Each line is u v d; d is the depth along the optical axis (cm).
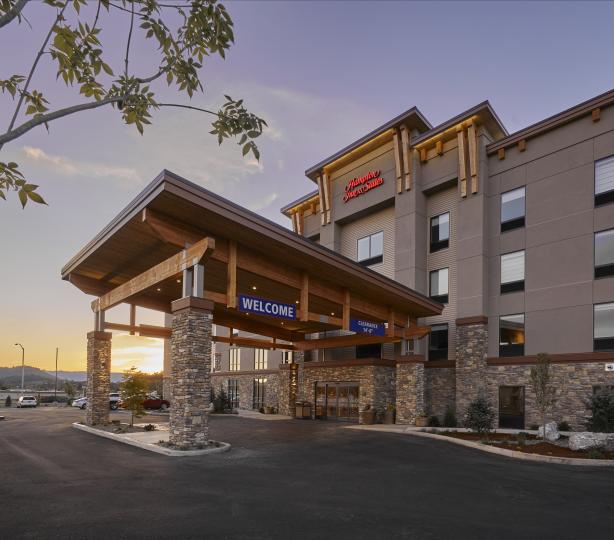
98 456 1368
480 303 2350
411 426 2308
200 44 502
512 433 1955
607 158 2062
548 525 754
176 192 1405
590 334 2017
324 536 680
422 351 2605
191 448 1425
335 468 1213
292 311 1922
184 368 1469
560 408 2038
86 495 907
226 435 1903
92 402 2173
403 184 2761
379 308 2433
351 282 2148
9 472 1133
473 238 2425
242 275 2200
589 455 1388
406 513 809
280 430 2108
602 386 1933
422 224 2711
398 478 1103
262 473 1132
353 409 2647
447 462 1328
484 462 1337
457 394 2358
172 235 1545
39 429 2159
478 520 774
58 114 397
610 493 977
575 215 2130
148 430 1966
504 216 2383
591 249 2062
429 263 2692
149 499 877
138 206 1523
